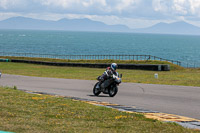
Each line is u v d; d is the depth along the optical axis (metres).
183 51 182.75
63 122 8.14
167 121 8.79
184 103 13.33
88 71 41.56
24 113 9.23
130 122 8.34
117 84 15.59
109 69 15.66
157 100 14.26
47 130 7.12
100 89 16.03
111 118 8.89
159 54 151.12
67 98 13.52
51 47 191.38
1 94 13.72
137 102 13.64
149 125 7.95
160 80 26.17
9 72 38.88
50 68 49.56
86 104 11.52
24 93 14.57
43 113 9.39
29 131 6.92
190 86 20.33
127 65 47.84
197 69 47.41
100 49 179.38
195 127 8.09
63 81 25.17
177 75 33.19
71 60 65.44
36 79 27.14
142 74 35.44
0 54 122.44
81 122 8.24
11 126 7.32
